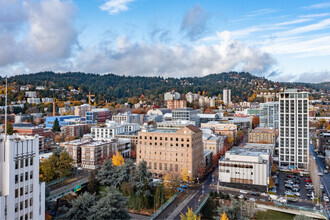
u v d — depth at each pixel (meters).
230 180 159.62
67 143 195.75
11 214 69.56
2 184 69.75
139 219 124.19
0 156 69.56
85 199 103.56
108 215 97.75
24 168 73.56
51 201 126.50
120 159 182.75
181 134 171.12
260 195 146.25
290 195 146.12
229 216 112.94
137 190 142.12
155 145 177.88
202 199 139.50
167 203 131.62
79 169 186.00
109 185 149.50
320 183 163.25
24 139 75.50
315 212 120.50
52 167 156.75
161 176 175.38
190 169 168.25
